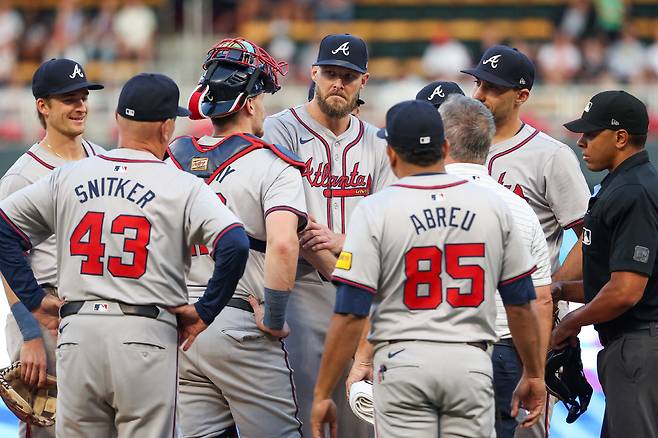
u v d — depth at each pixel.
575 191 19.52
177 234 15.36
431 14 65.81
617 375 17.30
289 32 61.41
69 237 15.37
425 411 14.55
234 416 17.69
